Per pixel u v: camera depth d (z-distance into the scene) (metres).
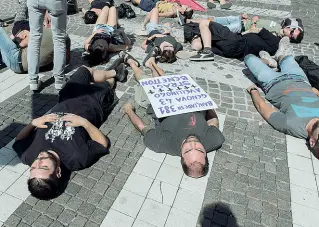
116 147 3.71
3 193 3.14
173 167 3.50
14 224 2.86
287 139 3.95
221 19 6.55
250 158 3.65
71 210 3.00
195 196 3.19
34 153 3.19
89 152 3.32
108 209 3.03
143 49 6.03
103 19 6.23
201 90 4.17
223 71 5.45
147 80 4.33
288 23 6.50
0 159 3.50
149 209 3.05
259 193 3.24
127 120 4.14
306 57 5.21
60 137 3.26
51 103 4.43
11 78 4.95
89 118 3.75
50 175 2.95
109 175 3.36
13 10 7.87
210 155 3.66
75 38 6.41
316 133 3.60
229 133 4.00
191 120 3.64
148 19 6.70
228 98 4.70
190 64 5.61
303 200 3.19
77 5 7.89
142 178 3.35
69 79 4.45
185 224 2.93
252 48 5.79
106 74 4.65
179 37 6.67
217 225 2.93
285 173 3.48
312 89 4.49
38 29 4.28
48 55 5.03
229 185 3.31
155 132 3.72
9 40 4.93
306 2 9.02
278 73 4.79
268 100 4.59
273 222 2.97
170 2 7.69
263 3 8.88
